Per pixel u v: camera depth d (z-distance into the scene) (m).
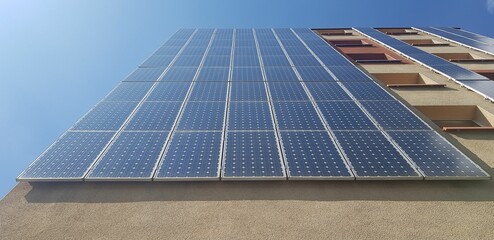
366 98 10.72
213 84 12.45
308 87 11.98
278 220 5.64
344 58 16.52
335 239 5.24
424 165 6.90
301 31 26.42
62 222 5.62
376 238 5.27
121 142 7.87
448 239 5.25
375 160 7.10
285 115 9.39
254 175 6.63
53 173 6.70
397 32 27.88
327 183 6.64
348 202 6.10
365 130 8.41
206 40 22.25
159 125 8.77
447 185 6.58
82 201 6.14
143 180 6.56
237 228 5.47
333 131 8.38
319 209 5.91
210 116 9.35
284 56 17.33
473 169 6.74
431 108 10.72
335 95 11.08
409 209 5.93
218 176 6.62
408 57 17.25
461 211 5.87
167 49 19.17
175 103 10.41
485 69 15.38
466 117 10.82
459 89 12.23
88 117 9.23
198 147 7.63
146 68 14.87
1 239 5.28
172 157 7.24
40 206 6.00
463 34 24.48
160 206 6.00
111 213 5.83
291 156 7.25
